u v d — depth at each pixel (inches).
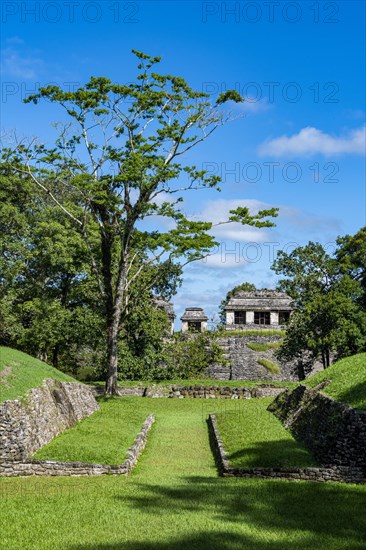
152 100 1291.8
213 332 1982.0
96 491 564.4
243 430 909.8
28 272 1668.3
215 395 1552.7
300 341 1779.0
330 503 522.9
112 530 439.8
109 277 1386.6
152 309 1776.6
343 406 716.0
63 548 401.7
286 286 1994.3
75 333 1646.2
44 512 485.4
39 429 756.6
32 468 660.7
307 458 701.9
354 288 1785.2
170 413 1270.9
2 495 548.4
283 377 2144.4
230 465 684.1
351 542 418.3
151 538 422.6
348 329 1696.6
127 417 1072.8
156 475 685.3
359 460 643.5
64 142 1312.7
